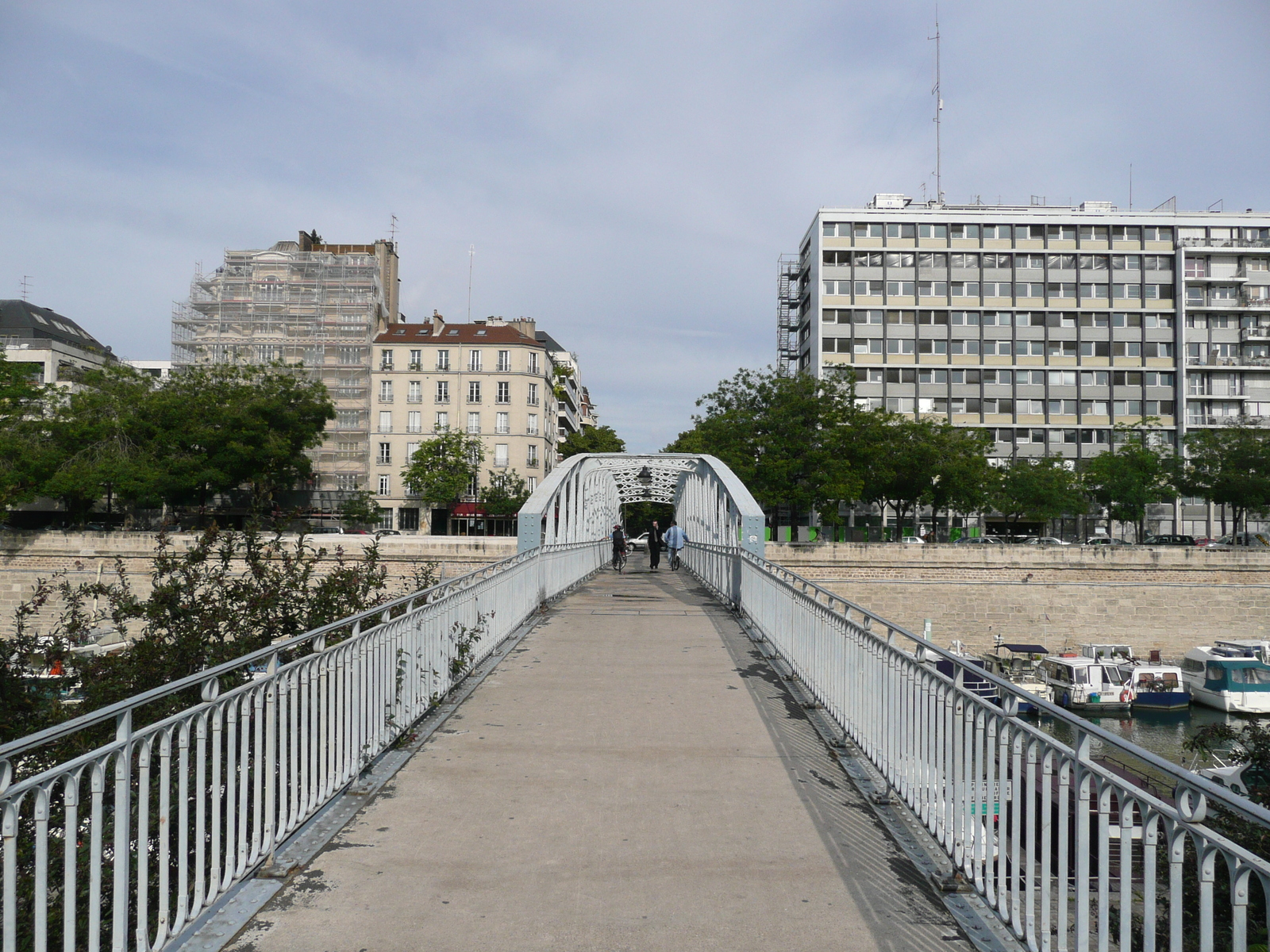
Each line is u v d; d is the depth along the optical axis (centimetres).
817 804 518
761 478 3794
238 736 508
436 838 458
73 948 277
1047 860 329
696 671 911
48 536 3281
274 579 827
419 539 3347
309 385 4594
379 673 591
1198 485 4272
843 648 666
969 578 3484
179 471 3625
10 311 6397
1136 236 6162
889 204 6462
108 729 565
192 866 510
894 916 378
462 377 5647
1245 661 2917
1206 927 238
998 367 6075
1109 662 2956
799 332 7050
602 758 603
